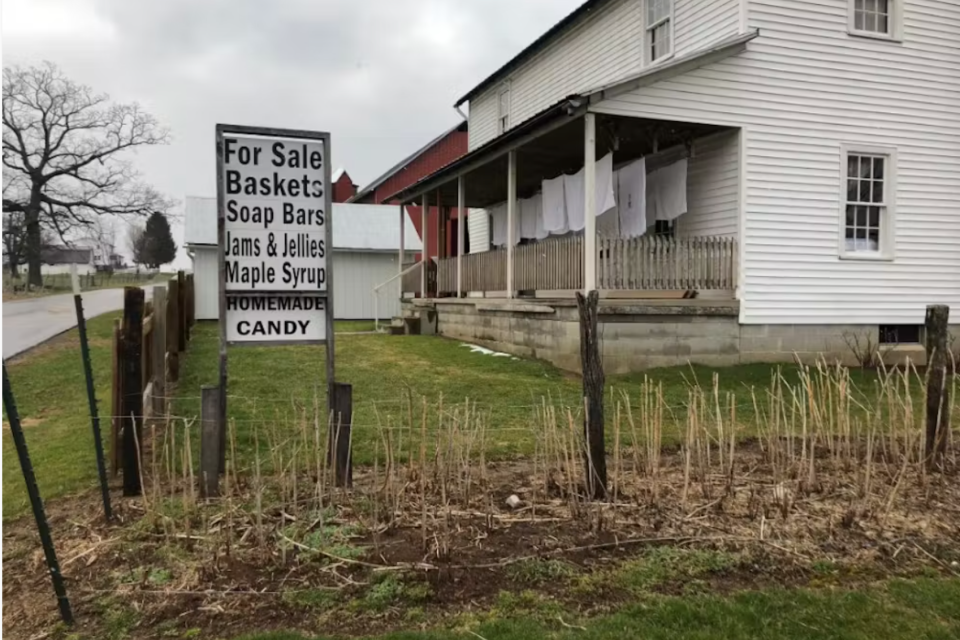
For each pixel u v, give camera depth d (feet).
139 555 11.69
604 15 47.29
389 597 10.37
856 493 15.10
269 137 15.66
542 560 11.55
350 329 61.00
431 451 18.21
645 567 11.47
